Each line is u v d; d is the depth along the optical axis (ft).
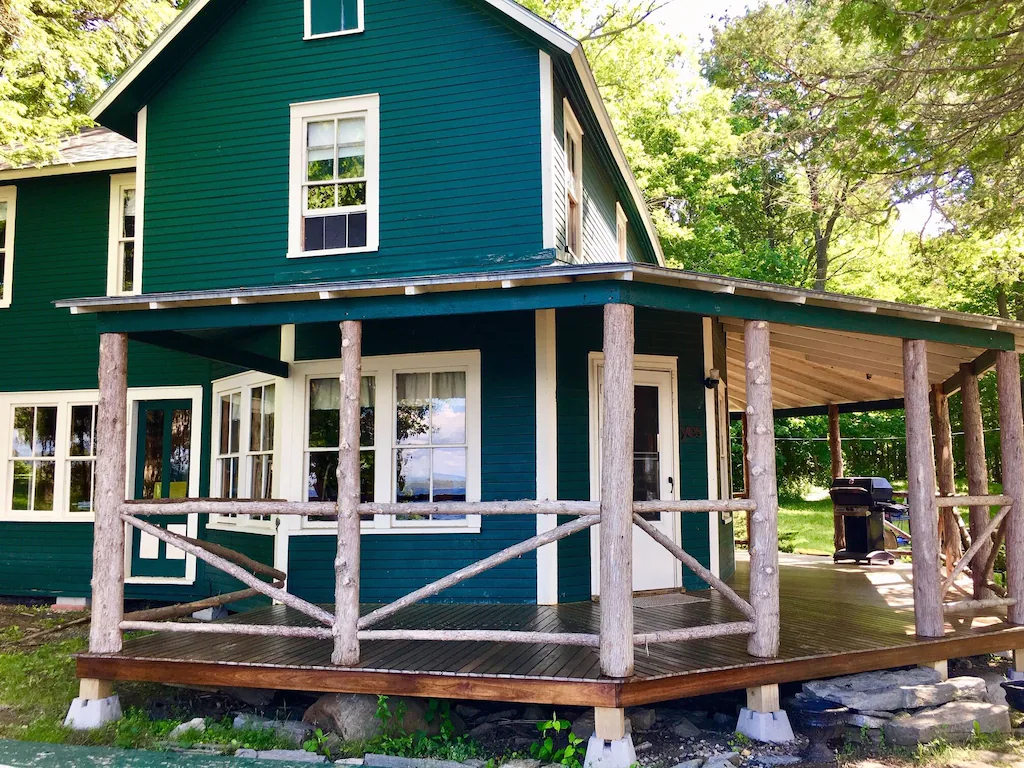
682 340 29.71
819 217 78.23
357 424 19.75
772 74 46.80
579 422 27.25
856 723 19.65
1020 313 75.82
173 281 30.25
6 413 38.04
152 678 20.36
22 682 24.62
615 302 18.20
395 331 28.17
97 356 37.29
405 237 28.19
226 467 33.60
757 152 58.44
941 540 41.75
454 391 27.71
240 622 24.66
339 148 29.60
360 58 29.50
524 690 17.78
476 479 26.86
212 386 35.01
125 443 21.63
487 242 27.50
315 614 19.54
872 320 22.09
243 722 20.42
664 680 17.80
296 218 29.37
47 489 37.63
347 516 19.39
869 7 27.09
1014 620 24.13
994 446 76.64
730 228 92.79
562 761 17.71
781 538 60.54
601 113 32.19
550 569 26.22
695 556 29.30
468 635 18.42
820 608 26.73
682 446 29.35
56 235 38.32
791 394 45.09
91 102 53.01
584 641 17.84
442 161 28.25
